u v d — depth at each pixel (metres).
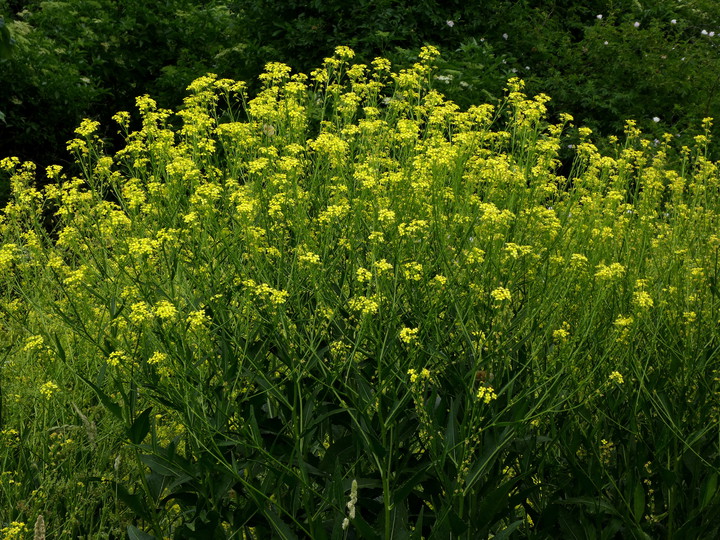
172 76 7.60
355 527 2.11
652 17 8.86
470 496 2.18
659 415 2.34
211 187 2.56
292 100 3.07
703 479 2.43
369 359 2.36
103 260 2.69
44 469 2.62
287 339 2.18
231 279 2.46
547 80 7.15
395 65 6.45
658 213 3.29
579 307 2.63
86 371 2.78
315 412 2.35
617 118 7.09
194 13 8.73
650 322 2.46
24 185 3.02
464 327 2.21
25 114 7.31
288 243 2.71
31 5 8.86
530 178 2.94
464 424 2.08
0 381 2.83
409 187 2.65
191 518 2.45
